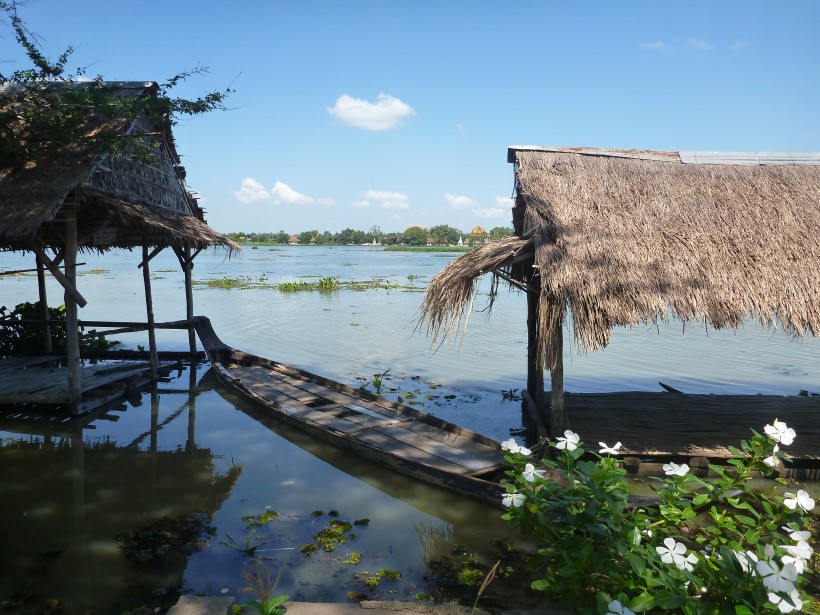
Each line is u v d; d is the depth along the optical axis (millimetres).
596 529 3488
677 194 7730
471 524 5805
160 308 21969
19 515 5926
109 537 5465
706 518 5816
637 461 6926
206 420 9102
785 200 7656
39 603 4422
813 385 11242
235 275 40125
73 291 8969
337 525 5695
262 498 6359
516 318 20188
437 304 6973
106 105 9516
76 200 8789
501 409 9672
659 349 14828
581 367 12812
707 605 3107
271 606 3275
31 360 12039
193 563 5016
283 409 8969
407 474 6840
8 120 9055
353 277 38406
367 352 14258
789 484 6715
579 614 3311
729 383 11406
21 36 9438
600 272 6535
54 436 8344
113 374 10797
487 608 4352
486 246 7625
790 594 2824
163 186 12781
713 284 6582
